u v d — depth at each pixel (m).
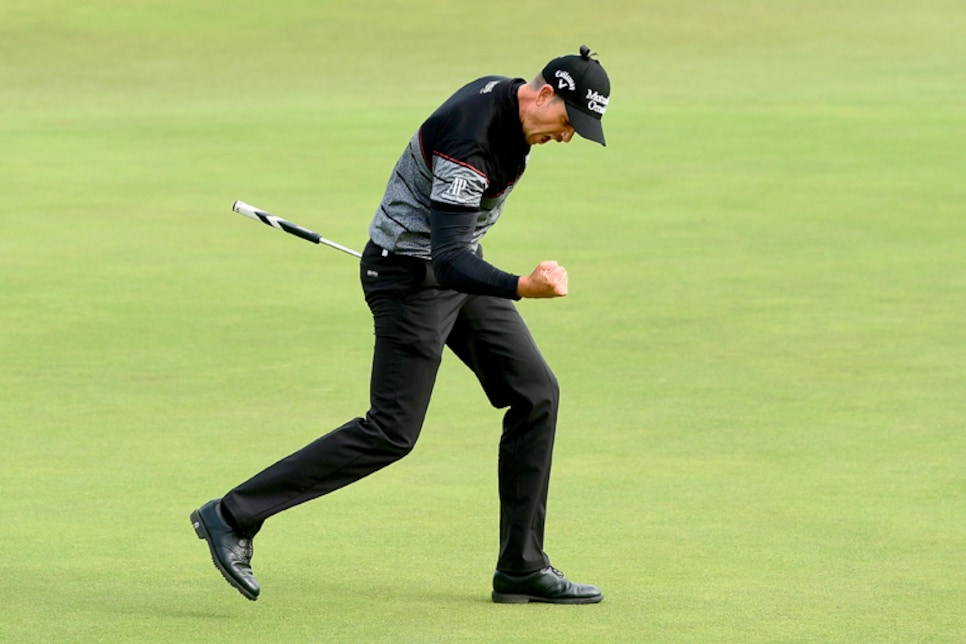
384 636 18.28
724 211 54.56
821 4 128.50
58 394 31.52
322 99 90.56
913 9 126.12
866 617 18.95
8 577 20.58
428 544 22.31
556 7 128.00
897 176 61.47
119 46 110.94
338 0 131.62
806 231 50.84
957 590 20.02
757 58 106.56
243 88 95.94
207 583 20.44
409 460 26.95
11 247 48.56
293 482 19.44
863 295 41.44
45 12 120.81
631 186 59.78
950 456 26.95
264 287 42.78
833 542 22.25
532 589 19.61
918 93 88.38
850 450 27.41
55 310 39.84
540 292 17.97
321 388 32.16
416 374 19.50
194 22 120.81
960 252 47.31
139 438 28.25
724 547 22.05
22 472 25.98
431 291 19.44
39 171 63.78
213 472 26.03
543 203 56.16
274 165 65.50
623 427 29.09
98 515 23.59
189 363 34.34
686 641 18.11
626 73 100.44
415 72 102.38
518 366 20.00
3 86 96.31
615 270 44.84
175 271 44.88
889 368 33.69
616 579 20.67
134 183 60.97
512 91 18.77
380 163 65.94
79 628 18.48
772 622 18.77
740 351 35.38
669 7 127.69
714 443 27.95
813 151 67.94
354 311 39.88
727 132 73.88
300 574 20.91
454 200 18.44
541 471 19.81
